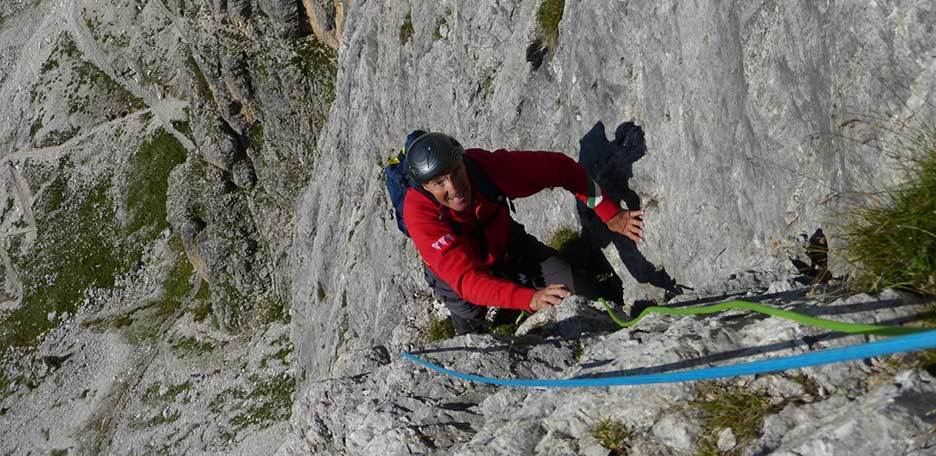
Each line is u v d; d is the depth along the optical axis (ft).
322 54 138.72
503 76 31.30
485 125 35.19
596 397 11.47
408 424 14.26
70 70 223.10
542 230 27.50
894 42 11.60
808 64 13.82
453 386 15.48
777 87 14.84
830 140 13.35
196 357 165.89
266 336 159.63
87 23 221.46
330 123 83.66
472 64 36.81
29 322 201.98
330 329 67.56
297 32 139.74
